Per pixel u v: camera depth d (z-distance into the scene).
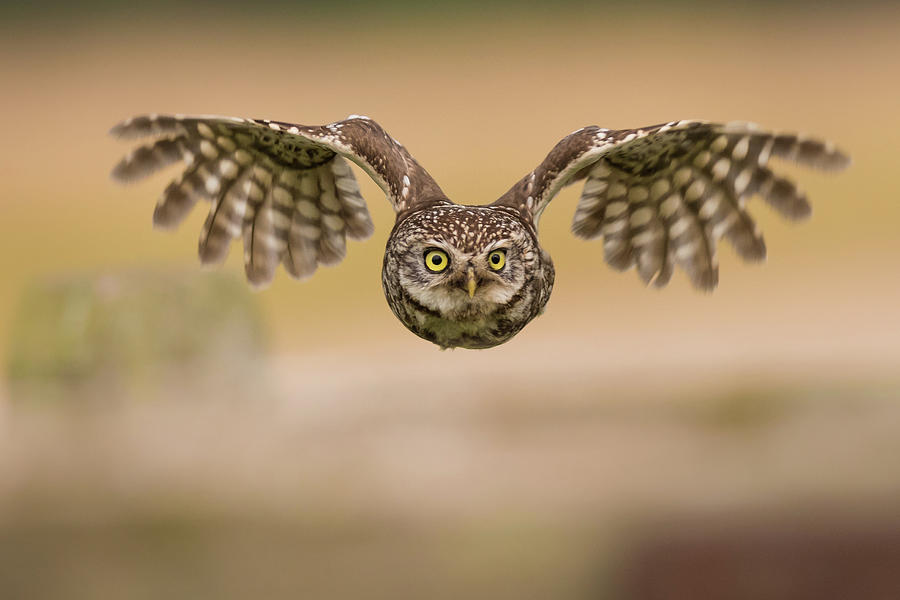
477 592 10.58
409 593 10.36
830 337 18.14
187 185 9.59
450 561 10.59
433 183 9.41
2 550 10.85
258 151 9.65
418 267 8.84
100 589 10.82
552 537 10.32
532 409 11.67
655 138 9.41
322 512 10.85
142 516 11.12
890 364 11.93
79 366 15.49
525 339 22.05
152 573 10.75
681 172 9.80
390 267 9.05
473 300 8.77
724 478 9.59
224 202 9.80
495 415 11.58
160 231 9.59
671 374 11.77
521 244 8.91
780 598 8.80
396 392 12.23
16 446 11.55
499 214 8.97
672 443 10.20
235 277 16.41
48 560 10.93
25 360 15.62
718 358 13.35
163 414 12.30
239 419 11.88
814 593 8.84
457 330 9.08
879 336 18.61
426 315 8.95
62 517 10.98
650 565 9.40
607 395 11.33
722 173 9.65
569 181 10.00
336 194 9.96
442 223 8.80
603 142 9.12
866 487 9.02
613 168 9.87
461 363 13.83
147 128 8.95
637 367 12.41
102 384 15.52
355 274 27.95
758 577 8.85
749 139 9.36
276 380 16.22
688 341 19.22
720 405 10.80
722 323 23.34
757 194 9.60
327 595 10.68
